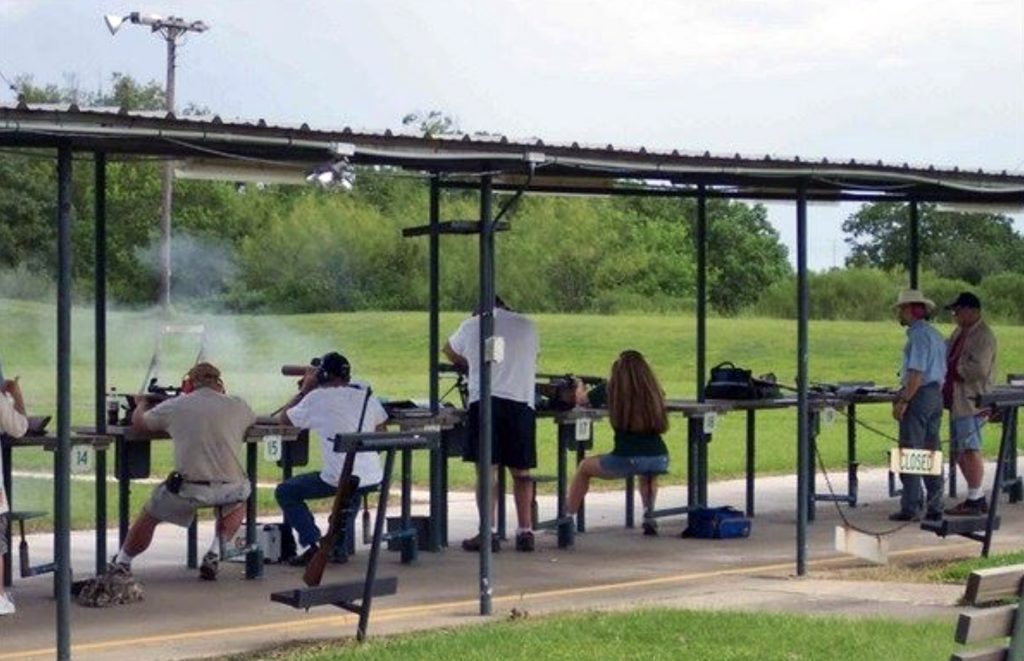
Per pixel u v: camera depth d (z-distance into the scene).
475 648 10.73
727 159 13.59
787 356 47.94
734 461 25.16
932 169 15.23
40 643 11.34
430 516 15.99
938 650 10.66
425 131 12.07
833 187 16.61
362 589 11.46
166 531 17.19
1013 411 17.64
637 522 18.27
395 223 56.38
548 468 23.88
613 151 12.74
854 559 15.51
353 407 14.72
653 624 11.57
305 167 14.27
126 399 15.28
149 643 11.34
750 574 14.59
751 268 69.69
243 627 11.94
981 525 15.52
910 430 17.80
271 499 19.28
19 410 12.99
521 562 15.29
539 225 61.84
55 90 63.09
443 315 52.00
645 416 16.53
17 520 13.73
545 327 52.59
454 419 15.88
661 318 56.84
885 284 63.94
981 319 18.19
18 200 49.03
